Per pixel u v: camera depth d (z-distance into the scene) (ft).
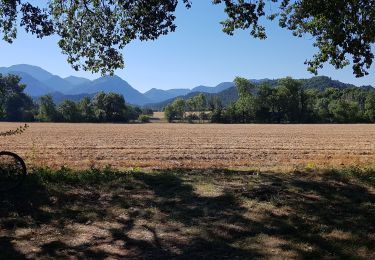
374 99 392.06
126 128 246.68
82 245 20.44
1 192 29.12
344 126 287.69
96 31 46.03
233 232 21.97
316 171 38.96
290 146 113.29
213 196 28.86
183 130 221.46
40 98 428.15
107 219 24.56
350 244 20.07
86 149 100.99
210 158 80.48
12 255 19.06
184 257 18.83
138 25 42.91
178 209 26.13
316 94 445.37
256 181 33.76
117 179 34.55
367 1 38.99
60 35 45.62
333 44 42.96
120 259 18.63
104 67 48.19
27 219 24.48
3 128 246.68
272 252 19.17
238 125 316.81
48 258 18.71
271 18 47.88
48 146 109.70
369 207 26.27
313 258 18.45
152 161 73.00
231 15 41.29
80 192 30.55
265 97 414.41
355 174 36.32
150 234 21.93
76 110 427.33
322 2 37.11
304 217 24.27
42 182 32.30
